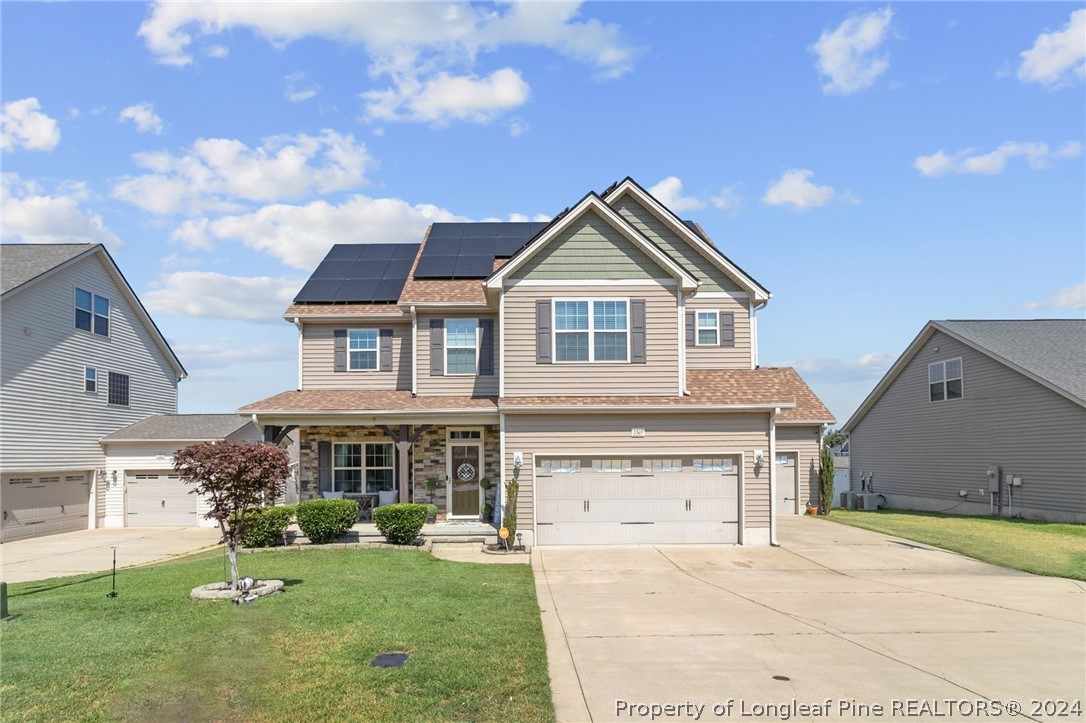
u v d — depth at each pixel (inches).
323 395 859.4
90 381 1045.2
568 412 717.3
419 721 260.7
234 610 409.1
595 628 398.3
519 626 386.9
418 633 367.9
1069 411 920.9
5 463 877.2
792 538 774.5
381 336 917.8
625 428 722.8
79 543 860.0
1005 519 994.1
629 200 950.4
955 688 298.0
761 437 729.6
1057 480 939.3
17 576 623.2
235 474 451.5
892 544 738.2
